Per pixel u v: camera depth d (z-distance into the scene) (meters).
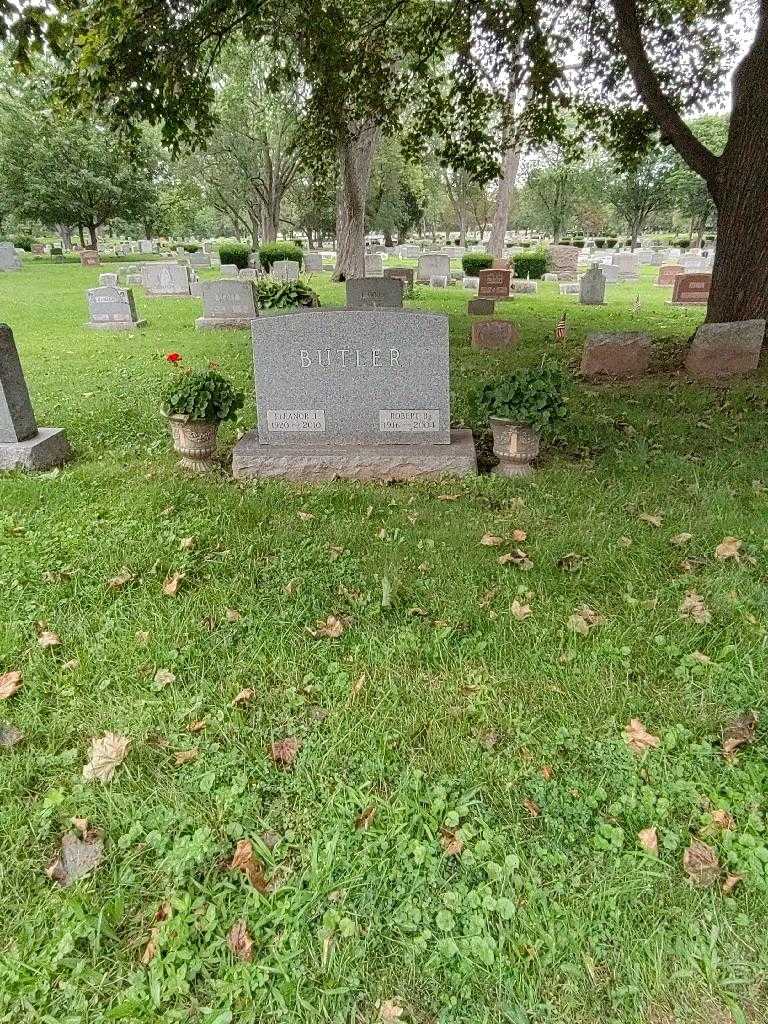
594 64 11.01
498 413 4.89
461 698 2.71
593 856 2.04
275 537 4.08
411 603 3.37
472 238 86.75
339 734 2.53
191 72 8.02
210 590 3.49
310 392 5.23
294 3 8.95
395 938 1.82
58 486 4.93
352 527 4.23
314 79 11.40
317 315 5.04
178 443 5.29
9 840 2.14
